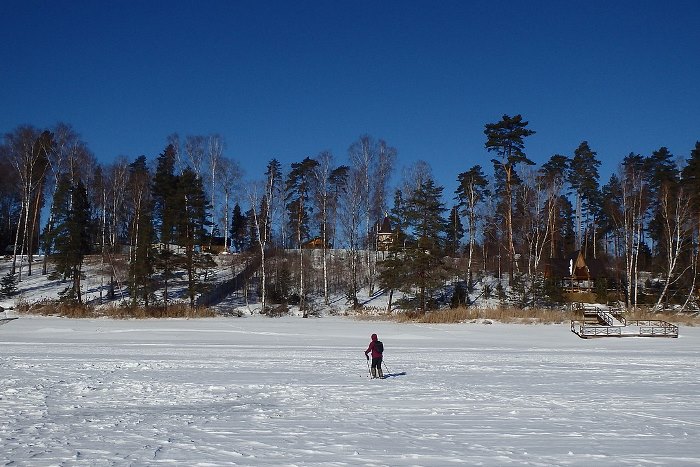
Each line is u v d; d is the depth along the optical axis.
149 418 13.87
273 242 77.06
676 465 9.55
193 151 71.88
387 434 12.02
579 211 80.75
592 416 14.02
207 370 23.23
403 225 57.00
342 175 64.69
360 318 54.31
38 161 67.19
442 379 20.95
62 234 55.72
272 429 12.58
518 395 17.27
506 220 74.06
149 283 58.66
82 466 9.44
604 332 46.34
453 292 66.88
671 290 69.56
